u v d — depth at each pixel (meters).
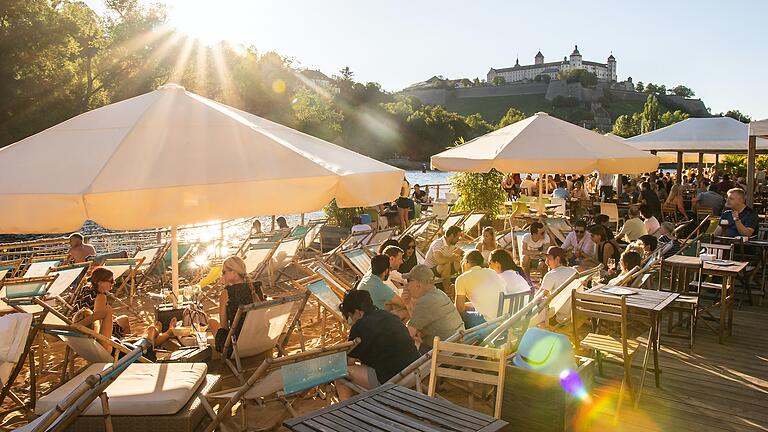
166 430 3.96
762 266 9.38
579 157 8.61
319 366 4.03
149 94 5.90
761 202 18.06
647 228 10.20
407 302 6.25
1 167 4.62
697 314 7.39
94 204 4.09
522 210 14.17
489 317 6.00
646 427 4.88
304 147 5.56
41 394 5.57
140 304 9.49
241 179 4.45
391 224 16.28
